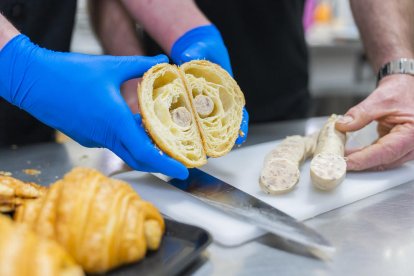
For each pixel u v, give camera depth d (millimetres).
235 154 554
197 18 593
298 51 860
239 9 784
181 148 427
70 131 467
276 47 824
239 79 817
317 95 1425
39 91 456
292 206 407
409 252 344
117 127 437
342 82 1749
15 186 342
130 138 430
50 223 293
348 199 430
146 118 415
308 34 1691
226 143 455
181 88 434
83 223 286
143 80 419
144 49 783
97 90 444
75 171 310
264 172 438
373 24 637
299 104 876
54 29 691
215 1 771
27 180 493
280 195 430
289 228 356
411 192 462
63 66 452
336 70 1789
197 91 450
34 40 681
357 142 606
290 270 322
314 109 1291
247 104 831
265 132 714
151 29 619
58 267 240
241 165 518
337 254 341
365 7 654
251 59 812
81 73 449
